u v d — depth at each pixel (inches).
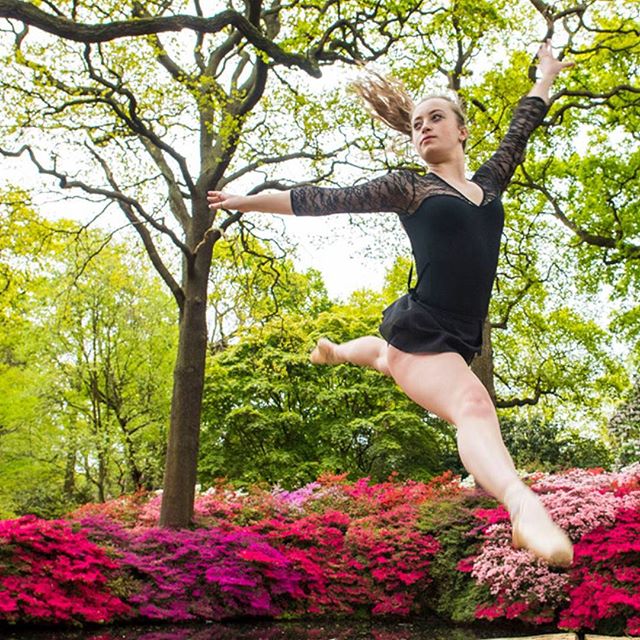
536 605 313.6
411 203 84.5
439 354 79.5
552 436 834.8
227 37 484.4
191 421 406.6
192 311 419.8
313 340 878.4
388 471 893.2
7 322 568.4
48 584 292.4
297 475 826.8
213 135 480.1
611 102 553.3
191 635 297.7
